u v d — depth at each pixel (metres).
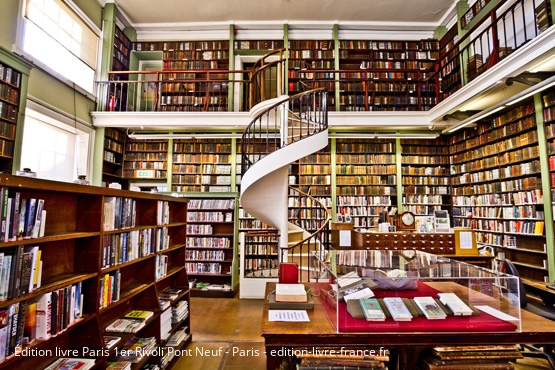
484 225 6.51
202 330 3.98
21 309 1.45
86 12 6.80
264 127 6.66
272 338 1.64
